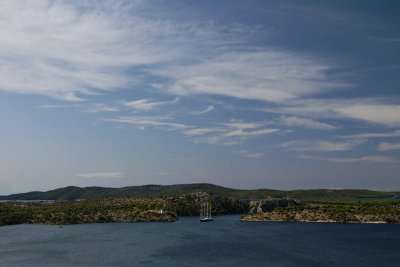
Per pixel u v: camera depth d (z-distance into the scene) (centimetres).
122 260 16725
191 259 16925
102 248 19725
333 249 19650
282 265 15888
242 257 17400
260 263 16200
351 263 16338
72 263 16162
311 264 16088
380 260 16962
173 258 17138
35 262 16400
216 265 15788
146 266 15600
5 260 16812
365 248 19962
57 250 19125
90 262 16362
